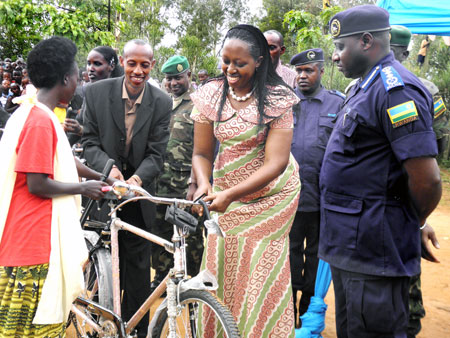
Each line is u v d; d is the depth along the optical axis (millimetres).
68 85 2404
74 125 3348
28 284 2248
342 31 2361
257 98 2459
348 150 2340
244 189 2389
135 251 3264
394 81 2156
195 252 4492
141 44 3121
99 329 2781
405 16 6941
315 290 3750
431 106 2242
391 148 2230
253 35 2391
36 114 2225
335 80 12008
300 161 3934
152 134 3307
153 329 2512
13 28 11234
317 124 3994
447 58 13641
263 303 2555
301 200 3887
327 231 2473
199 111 2588
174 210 2283
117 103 3203
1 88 7449
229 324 2141
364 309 2322
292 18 9836
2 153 2215
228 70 2396
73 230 2338
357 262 2322
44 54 2318
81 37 10523
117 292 2768
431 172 2105
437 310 4426
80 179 3434
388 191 2266
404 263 2293
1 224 2217
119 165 3314
